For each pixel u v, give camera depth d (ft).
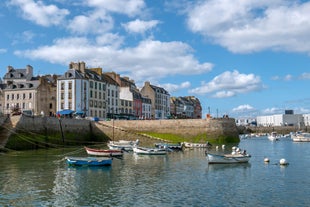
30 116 204.54
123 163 144.97
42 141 208.03
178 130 262.26
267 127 518.37
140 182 103.30
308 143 298.76
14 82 320.70
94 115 315.17
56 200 82.64
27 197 85.15
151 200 82.84
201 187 96.73
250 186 98.22
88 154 166.40
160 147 205.26
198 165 138.62
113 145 206.08
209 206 78.18
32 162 142.82
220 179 108.37
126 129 269.23
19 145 190.60
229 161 143.02
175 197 85.56
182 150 208.13
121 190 92.79
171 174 117.19
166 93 467.93
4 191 91.20
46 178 108.88
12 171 120.98
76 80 297.12
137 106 389.39
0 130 188.44
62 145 224.53
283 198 85.30
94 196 86.43
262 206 78.59
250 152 202.80
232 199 84.02
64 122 232.53
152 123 266.57
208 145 234.58
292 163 146.51
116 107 351.67
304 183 102.58
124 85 392.27
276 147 245.04
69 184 100.17
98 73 336.49
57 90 302.66
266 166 136.46
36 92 303.68
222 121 262.47
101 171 122.93
